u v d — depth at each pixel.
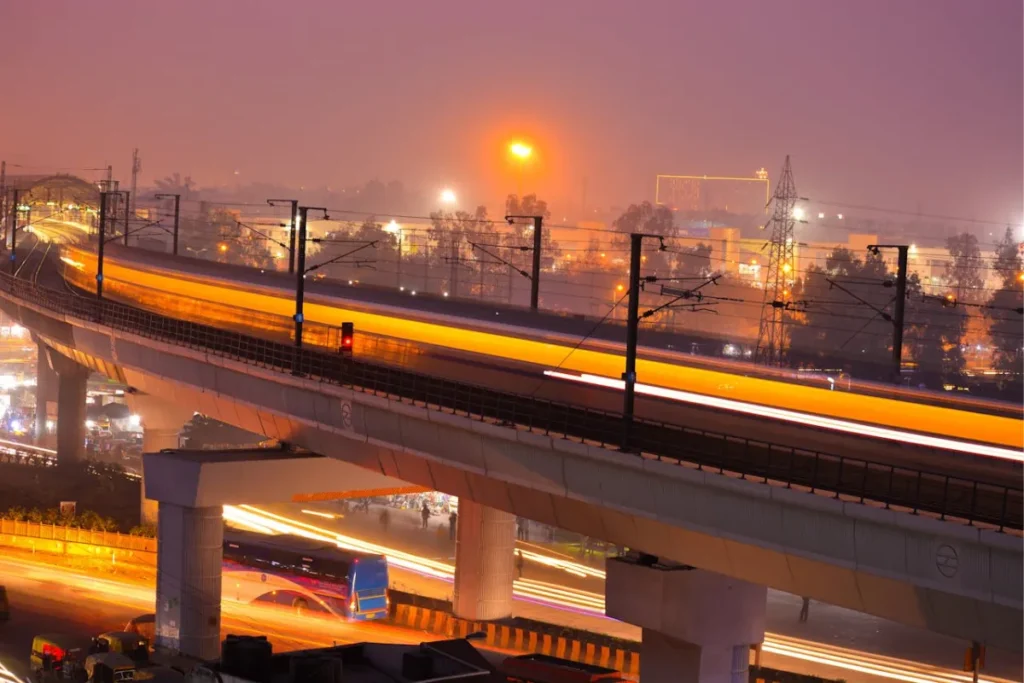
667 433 45.44
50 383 152.25
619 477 44.22
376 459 59.28
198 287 115.69
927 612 36.03
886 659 64.75
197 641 64.69
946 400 56.34
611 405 61.53
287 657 44.12
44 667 61.00
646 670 48.59
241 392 68.81
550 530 96.19
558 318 81.44
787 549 38.66
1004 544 32.75
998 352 149.25
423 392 54.31
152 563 86.25
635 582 47.28
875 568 36.31
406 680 42.53
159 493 65.44
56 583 81.12
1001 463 44.22
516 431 47.78
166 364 77.75
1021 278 168.62
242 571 75.62
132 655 62.09
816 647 66.88
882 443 47.66
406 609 71.88
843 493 37.28
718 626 46.97
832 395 59.59
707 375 65.44
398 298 96.25
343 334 60.88
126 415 149.00
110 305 86.88
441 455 53.00
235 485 64.12
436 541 92.75
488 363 70.38
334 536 94.06
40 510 96.62
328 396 60.53
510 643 66.44
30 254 171.12
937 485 39.50
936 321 163.00
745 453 41.78
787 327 141.50
